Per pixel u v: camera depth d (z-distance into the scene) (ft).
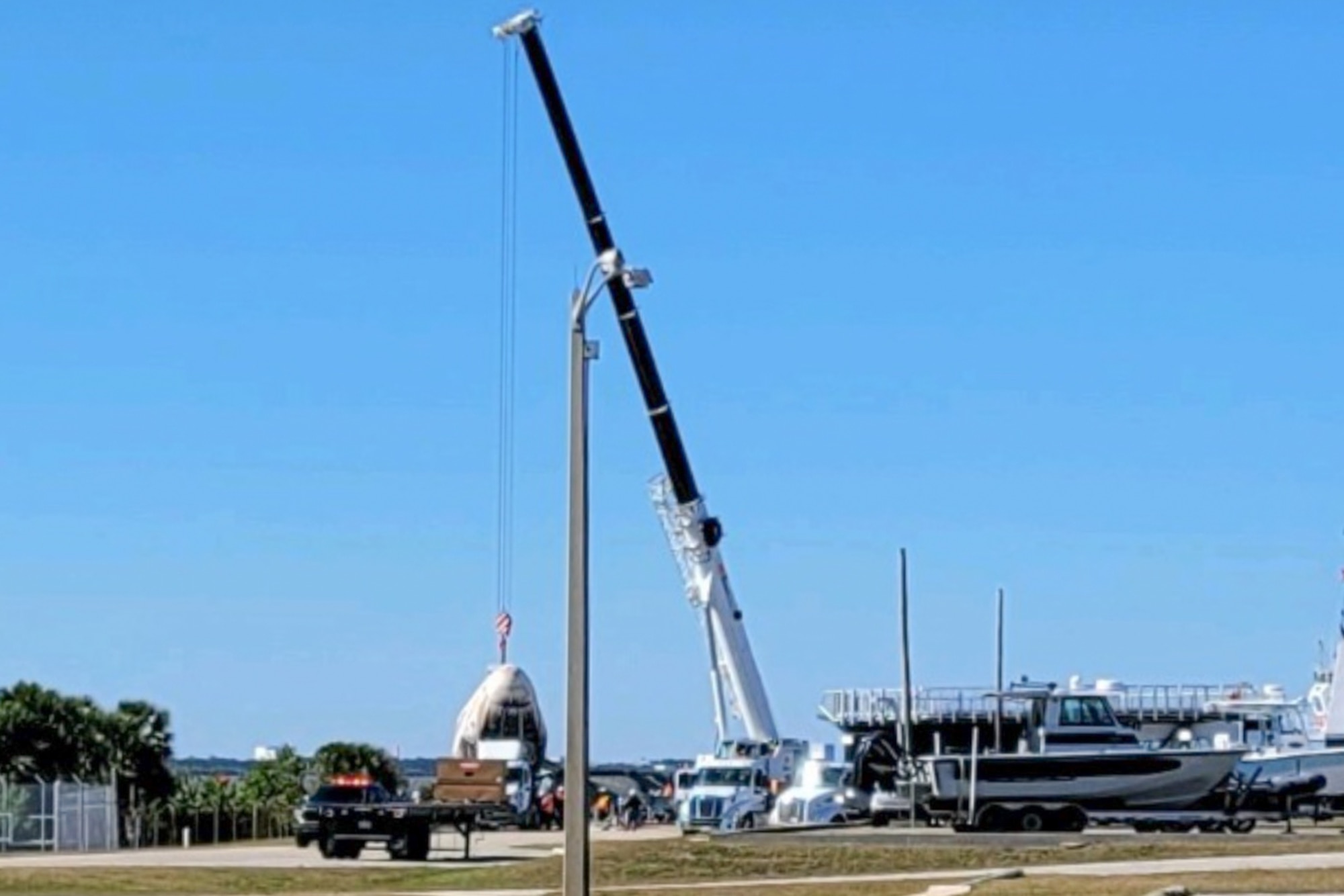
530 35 285.02
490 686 409.90
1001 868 164.25
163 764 343.26
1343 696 309.42
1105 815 230.68
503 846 252.62
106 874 180.14
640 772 432.66
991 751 277.03
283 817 346.54
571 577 103.91
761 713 287.89
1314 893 130.52
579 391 106.01
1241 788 236.02
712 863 176.04
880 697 312.29
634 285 106.42
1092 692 284.61
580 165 290.15
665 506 286.25
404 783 457.68
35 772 319.06
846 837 214.28
